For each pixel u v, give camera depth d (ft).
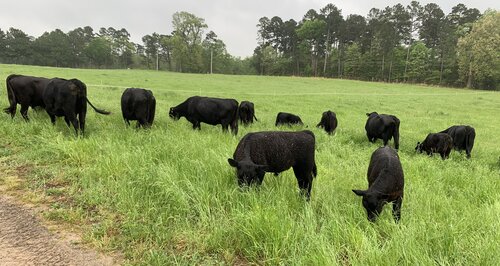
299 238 13.61
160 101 63.62
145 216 15.67
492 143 47.88
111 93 69.72
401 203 17.76
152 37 385.50
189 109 36.70
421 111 82.38
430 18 285.43
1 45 307.17
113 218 15.64
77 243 13.65
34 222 15.02
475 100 116.37
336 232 13.93
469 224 15.38
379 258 11.95
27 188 18.25
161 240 14.01
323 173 23.72
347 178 22.63
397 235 13.56
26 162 21.68
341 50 286.87
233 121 36.35
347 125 55.06
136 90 32.09
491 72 195.31
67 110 27.63
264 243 13.32
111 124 32.58
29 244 13.38
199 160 21.57
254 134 19.27
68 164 21.83
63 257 12.69
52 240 13.75
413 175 23.91
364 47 277.44
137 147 23.44
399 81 252.42
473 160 33.27
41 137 24.58
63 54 331.98
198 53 289.74
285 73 311.27
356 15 296.30
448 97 125.08
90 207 16.61
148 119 34.04
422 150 36.86
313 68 298.56
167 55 389.60
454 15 285.02
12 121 29.71
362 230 14.35
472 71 209.26
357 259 12.33
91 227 14.83
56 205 16.48
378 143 40.73
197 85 120.37
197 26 282.77
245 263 12.96
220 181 18.37
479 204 19.44
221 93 96.73
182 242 14.02
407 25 276.41
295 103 82.89
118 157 21.12
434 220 15.80
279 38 346.13
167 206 16.25
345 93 124.16
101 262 12.58
